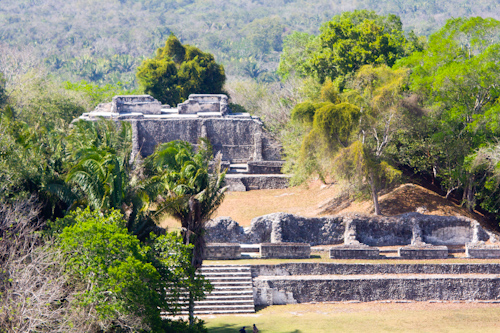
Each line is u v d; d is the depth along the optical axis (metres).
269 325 63.22
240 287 72.94
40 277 47.56
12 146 65.25
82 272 47.88
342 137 87.56
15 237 53.53
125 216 59.16
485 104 93.00
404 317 67.00
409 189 96.56
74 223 54.28
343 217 87.88
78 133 69.88
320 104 90.38
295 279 74.62
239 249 79.81
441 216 88.25
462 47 97.56
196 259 58.75
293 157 111.44
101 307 46.28
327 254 83.31
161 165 63.62
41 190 63.00
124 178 60.44
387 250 84.88
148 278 49.38
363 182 92.25
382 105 88.62
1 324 44.25
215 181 61.44
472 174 92.62
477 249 82.75
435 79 91.31
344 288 75.00
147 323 49.22
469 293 75.94
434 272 78.88
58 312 46.28
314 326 62.50
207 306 70.06
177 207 57.66
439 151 95.56
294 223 87.12
